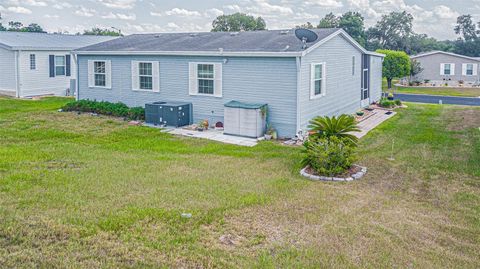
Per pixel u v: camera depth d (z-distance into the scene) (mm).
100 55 18656
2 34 25625
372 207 7668
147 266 5223
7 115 17219
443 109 22344
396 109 21922
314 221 6836
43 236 5898
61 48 25078
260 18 64625
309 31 14555
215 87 15656
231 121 14531
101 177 8992
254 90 14766
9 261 5180
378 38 69000
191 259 5426
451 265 5543
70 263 5199
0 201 7227
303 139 13953
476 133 15305
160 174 9445
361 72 20609
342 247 5914
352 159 10039
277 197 8008
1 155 10773
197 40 18031
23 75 23422
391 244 6082
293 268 5270
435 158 11625
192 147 12805
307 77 14445
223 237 6133
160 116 15992
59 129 14820
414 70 44000
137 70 17656
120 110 17359
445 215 7387
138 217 6676
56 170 9484
